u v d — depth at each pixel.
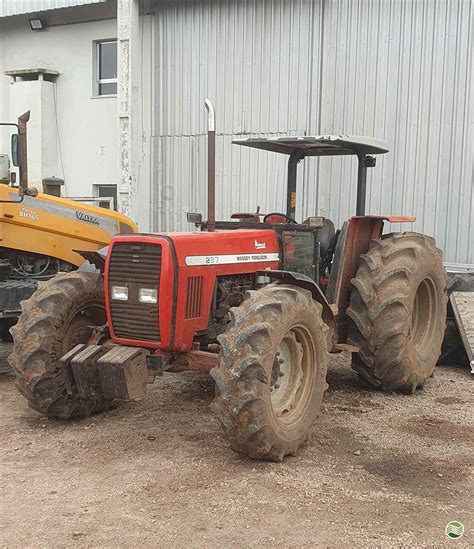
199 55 10.25
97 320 5.30
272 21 9.62
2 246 6.60
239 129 10.02
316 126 9.41
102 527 3.37
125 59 10.37
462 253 8.57
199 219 5.37
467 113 8.41
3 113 13.20
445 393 5.91
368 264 5.58
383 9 8.80
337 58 9.16
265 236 5.21
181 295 4.42
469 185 8.48
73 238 7.15
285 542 3.23
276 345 4.11
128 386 4.25
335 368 6.79
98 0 11.26
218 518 3.47
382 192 9.00
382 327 5.47
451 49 8.45
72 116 12.50
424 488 3.88
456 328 6.87
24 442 4.60
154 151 10.77
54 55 12.56
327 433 4.80
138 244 4.46
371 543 3.23
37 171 12.52
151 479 3.96
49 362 4.80
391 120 8.88
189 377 6.32
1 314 6.22
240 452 4.24
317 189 9.40
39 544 3.21
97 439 4.64
